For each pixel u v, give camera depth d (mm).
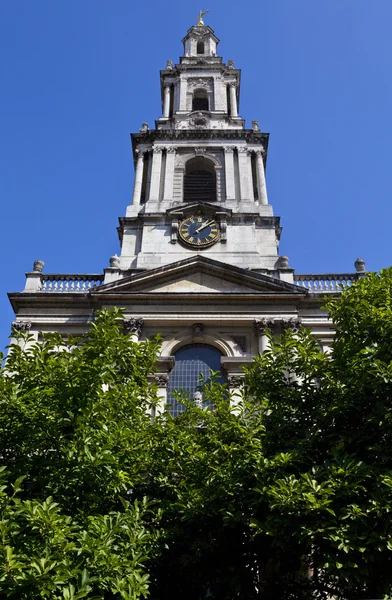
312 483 13055
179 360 27500
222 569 15133
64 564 10805
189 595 15641
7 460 14180
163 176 35938
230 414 16609
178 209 32875
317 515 13055
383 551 12961
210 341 27781
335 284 30531
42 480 13641
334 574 12594
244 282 29297
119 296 28734
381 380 14656
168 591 15469
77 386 14547
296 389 17203
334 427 15695
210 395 18000
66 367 14867
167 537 14625
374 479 13641
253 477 14852
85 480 13586
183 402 18391
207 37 47969
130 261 31625
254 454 15109
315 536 12914
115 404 16078
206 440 16531
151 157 37094
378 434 14781
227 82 43562
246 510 14617
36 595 10383
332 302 17953
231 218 32969
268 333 25062
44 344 16438
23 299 29156
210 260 29438
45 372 14859
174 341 27703
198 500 14844
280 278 30234
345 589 14336
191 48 47281
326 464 13836
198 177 36938
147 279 29188
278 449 15836
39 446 14094
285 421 16344
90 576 11297
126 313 28375
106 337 15625
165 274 29344
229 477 14906
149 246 31875
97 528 12133
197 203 33000
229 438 16203
